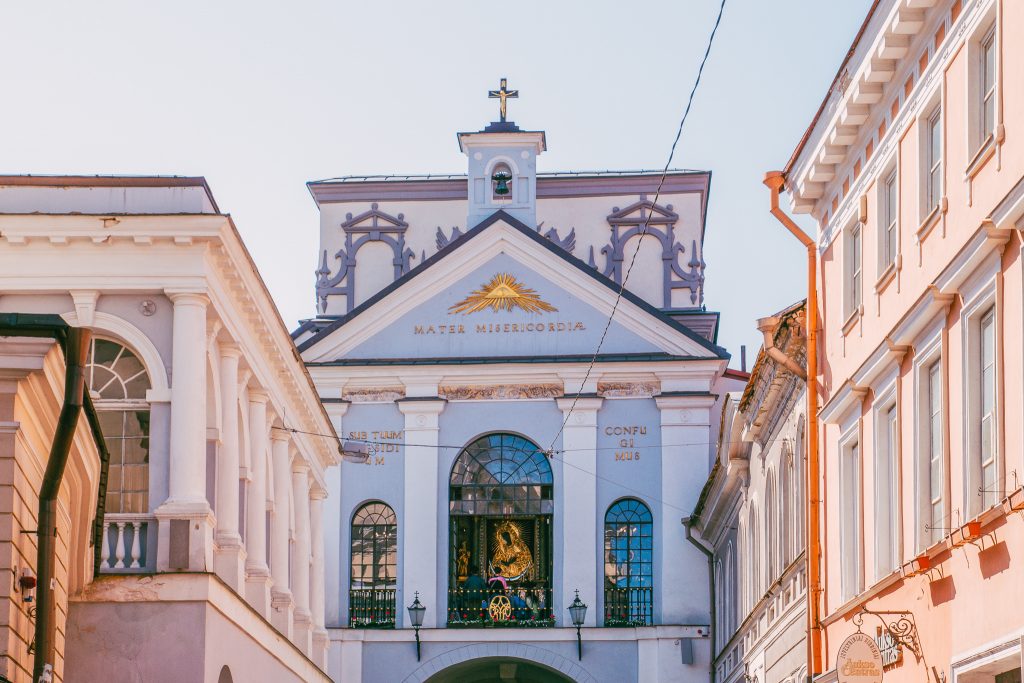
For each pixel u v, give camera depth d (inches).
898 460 757.3
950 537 653.3
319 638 1395.2
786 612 1063.0
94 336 951.6
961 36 667.4
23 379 612.7
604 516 1696.6
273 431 1201.4
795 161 920.3
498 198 1811.0
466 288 1744.6
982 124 652.1
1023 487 560.7
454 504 1712.6
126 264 945.5
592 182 1931.6
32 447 642.2
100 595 896.3
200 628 896.3
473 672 1795.0
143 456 944.3
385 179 1975.9
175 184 962.7
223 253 955.3
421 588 1679.4
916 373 724.0
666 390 1708.9
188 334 940.0
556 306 1733.5
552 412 1718.8
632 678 1647.4
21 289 941.2
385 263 1947.6
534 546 1715.1
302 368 1218.0
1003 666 614.9
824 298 919.7
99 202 960.9
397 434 1721.2
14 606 616.4
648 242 1916.8
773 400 1101.1
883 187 806.5
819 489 917.8
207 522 925.8
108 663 891.4
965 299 649.6
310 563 1412.4
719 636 1615.4
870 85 785.6
